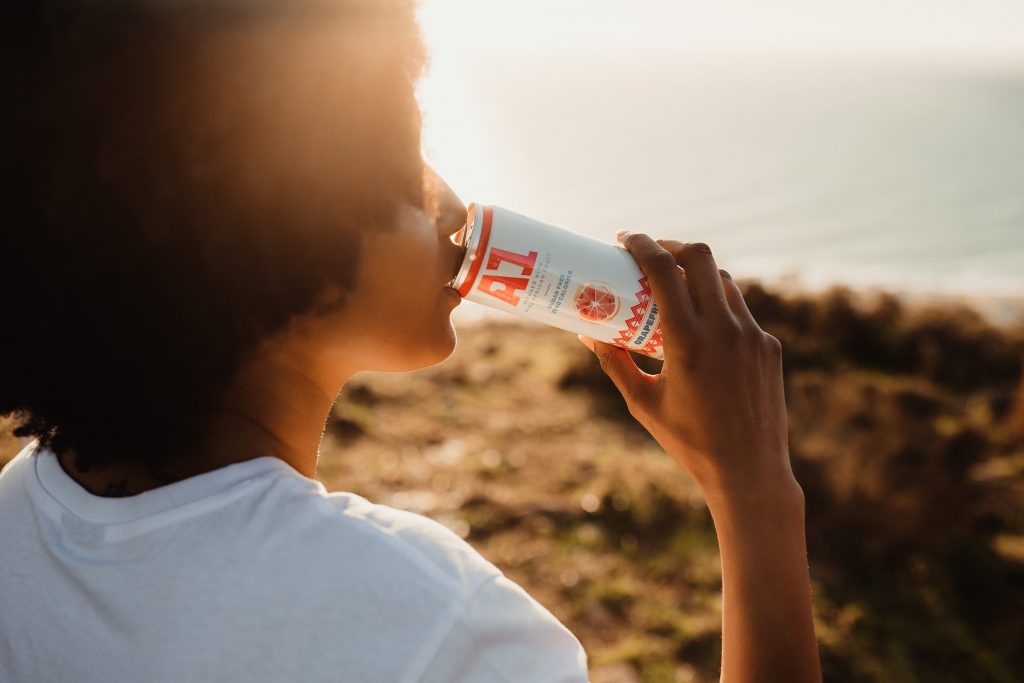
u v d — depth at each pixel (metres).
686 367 0.77
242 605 0.51
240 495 0.56
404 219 0.66
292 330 0.64
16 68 0.53
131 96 0.53
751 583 0.75
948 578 4.68
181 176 0.55
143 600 0.53
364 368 0.71
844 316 10.59
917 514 5.16
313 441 0.71
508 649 0.55
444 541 0.56
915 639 4.14
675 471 5.65
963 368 9.74
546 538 4.71
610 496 5.10
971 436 6.61
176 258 0.56
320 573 0.52
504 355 9.05
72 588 0.57
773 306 10.94
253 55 0.55
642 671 3.70
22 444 1.89
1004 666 3.98
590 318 1.08
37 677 0.55
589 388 7.66
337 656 0.50
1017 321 13.02
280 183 0.57
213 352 0.59
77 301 0.56
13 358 0.60
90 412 0.59
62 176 0.54
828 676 3.82
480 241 1.05
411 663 0.51
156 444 0.60
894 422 6.86
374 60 0.60
